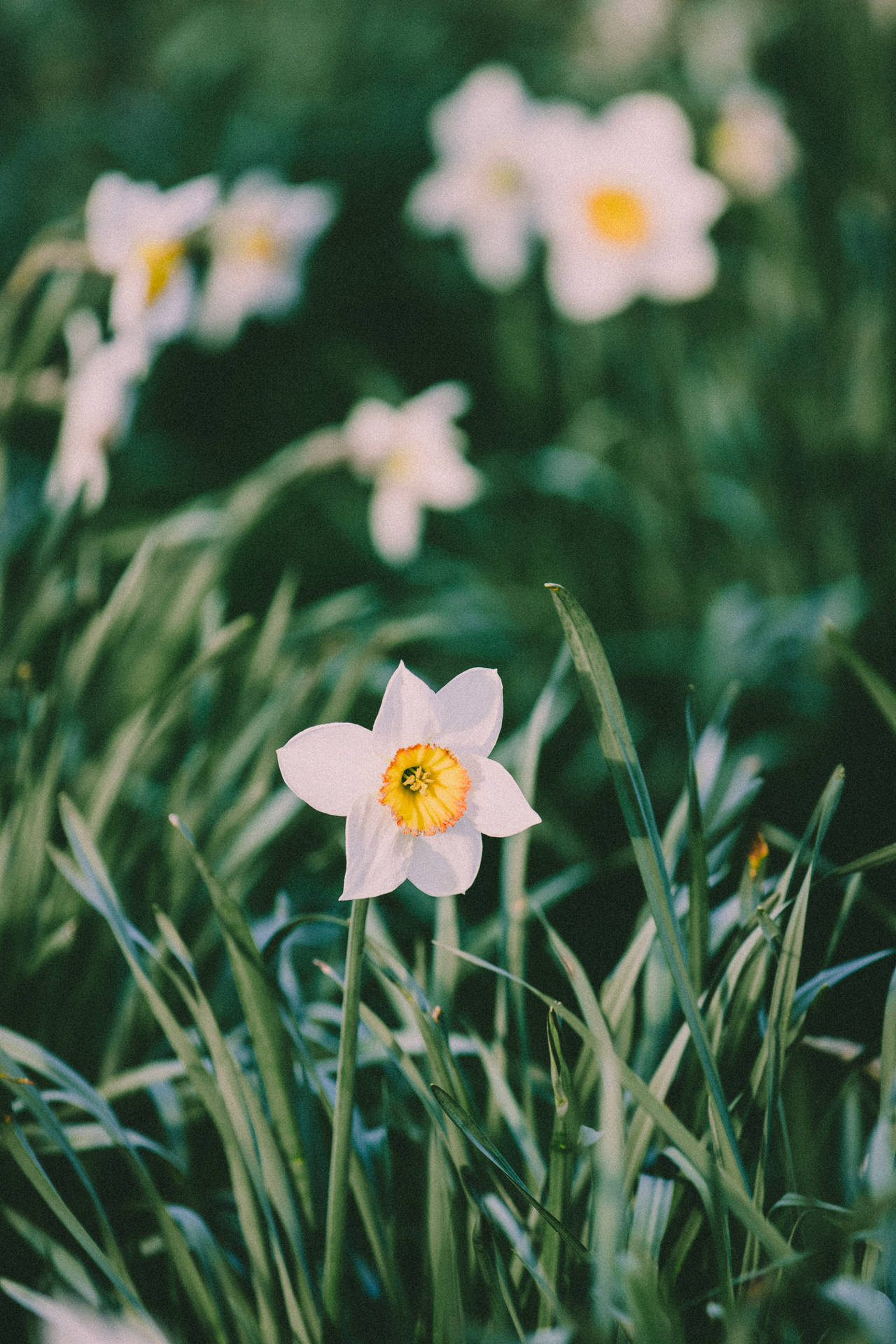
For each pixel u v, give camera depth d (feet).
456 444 4.24
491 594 4.62
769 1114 2.08
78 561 3.32
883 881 3.29
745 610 4.19
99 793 2.51
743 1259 2.10
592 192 4.55
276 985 2.14
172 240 2.90
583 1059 2.23
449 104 5.01
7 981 2.44
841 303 4.68
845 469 4.32
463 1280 2.15
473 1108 2.10
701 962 2.17
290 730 2.73
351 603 3.57
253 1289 2.27
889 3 4.76
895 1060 2.07
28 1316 2.29
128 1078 2.34
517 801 2.00
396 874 1.99
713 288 5.07
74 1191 2.38
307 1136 2.23
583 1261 2.10
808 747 4.04
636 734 4.29
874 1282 2.05
